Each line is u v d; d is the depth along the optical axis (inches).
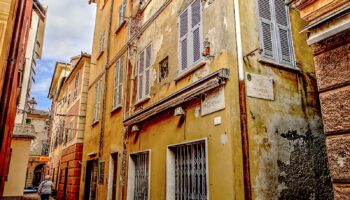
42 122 1508.4
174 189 246.5
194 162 223.5
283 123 204.8
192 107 229.0
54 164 864.3
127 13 419.5
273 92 207.8
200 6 240.8
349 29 102.3
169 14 295.1
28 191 999.0
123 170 343.6
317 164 212.1
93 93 526.6
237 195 171.3
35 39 668.1
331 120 105.3
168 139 257.6
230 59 197.2
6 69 199.6
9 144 343.3
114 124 396.2
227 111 188.5
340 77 105.0
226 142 184.7
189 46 247.0
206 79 207.3
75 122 606.2
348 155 97.5
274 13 234.7
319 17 111.1
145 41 344.8
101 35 535.2
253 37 213.0
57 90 1006.4
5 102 197.2
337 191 99.3
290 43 234.4
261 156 187.0
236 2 211.6
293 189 193.8
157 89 294.4
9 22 174.1
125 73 389.1
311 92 229.6
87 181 489.1
